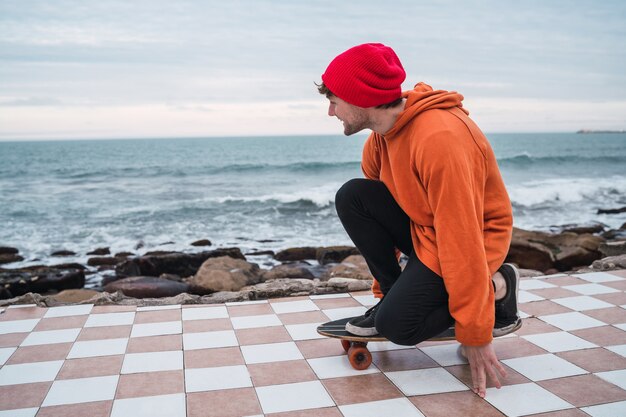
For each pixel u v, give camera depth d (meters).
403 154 2.19
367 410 2.09
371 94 2.12
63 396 2.21
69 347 2.69
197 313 3.18
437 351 2.64
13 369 2.45
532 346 2.66
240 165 30.17
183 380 2.34
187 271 8.57
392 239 2.47
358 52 2.14
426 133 2.06
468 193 2.02
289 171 28.16
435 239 2.18
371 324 2.36
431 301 2.16
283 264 9.00
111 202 17.61
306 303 3.35
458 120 2.12
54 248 11.17
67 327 2.96
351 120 2.25
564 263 8.16
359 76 2.13
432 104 2.16
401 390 2.24
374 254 2.48
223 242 11.26
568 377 2.34
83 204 17.27
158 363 2.51
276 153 50.97
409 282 2.17
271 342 2.75
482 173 2.11
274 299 3.44
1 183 24.27
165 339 2.79
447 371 2.42
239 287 6.46
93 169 30.98
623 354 2.56
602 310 3.14
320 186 22.22
